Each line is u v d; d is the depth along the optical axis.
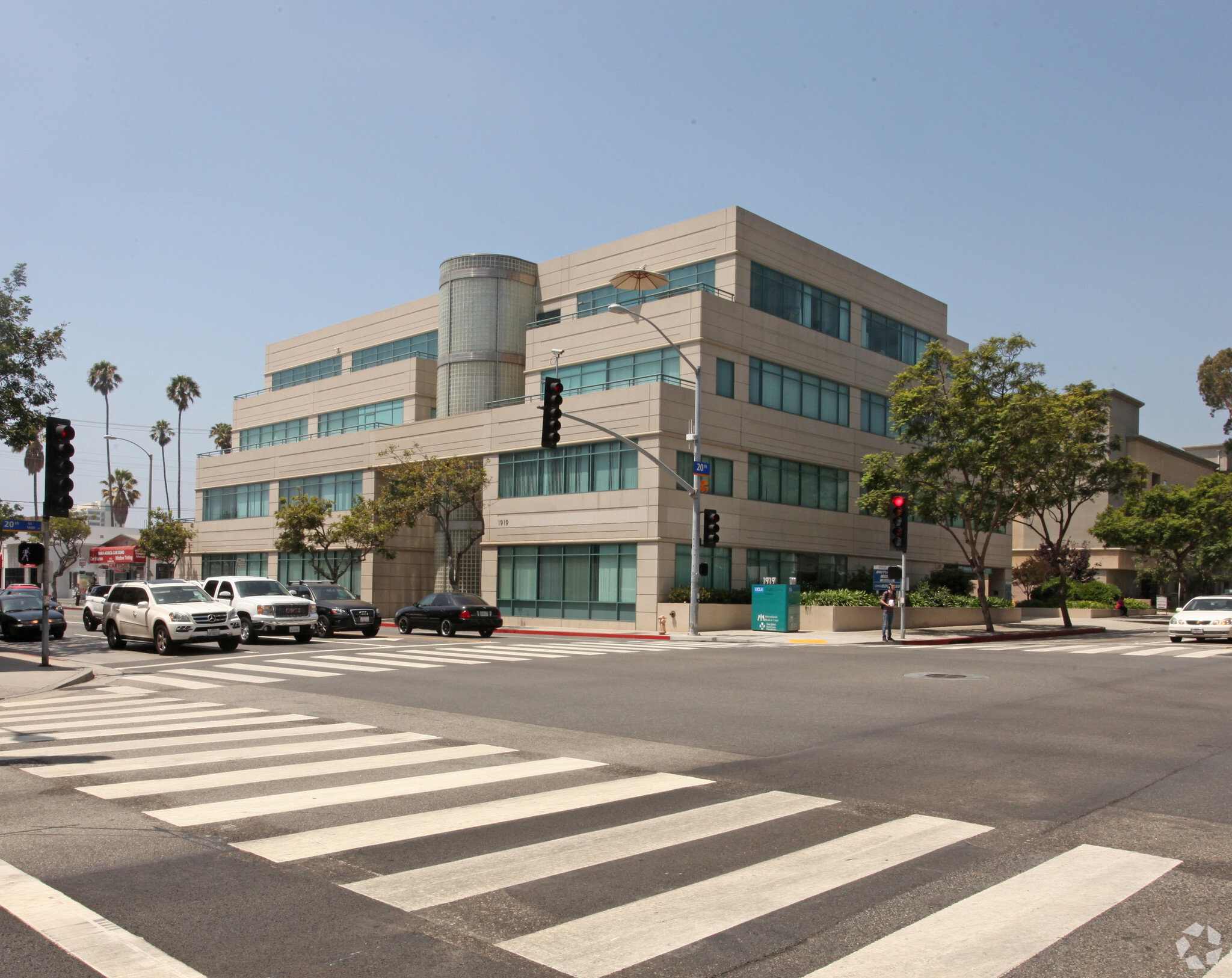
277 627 27.59
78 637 31.88
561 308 46.28
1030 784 8.48
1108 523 59.06
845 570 45.66
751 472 40.47
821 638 32.78
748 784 8.48
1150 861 6.12
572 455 40.38
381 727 11.89
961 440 35.69
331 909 5.18
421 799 7.85
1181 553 56.72
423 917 5.05
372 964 4.45
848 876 5.78
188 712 13.41
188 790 8.17
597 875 5.79
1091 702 14.30
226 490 62.75
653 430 37.00
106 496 89.56
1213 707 13.67
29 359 26.86
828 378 44.91
